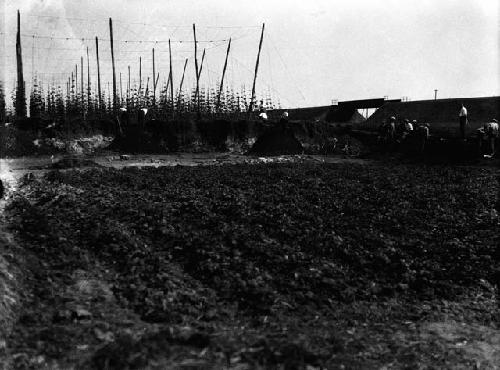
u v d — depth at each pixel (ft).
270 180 89.30
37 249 46.85
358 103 245.24
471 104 181.37
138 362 28.86
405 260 49.11
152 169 104.22
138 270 43.70
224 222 56.59
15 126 157.69
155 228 54.34
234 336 33.19
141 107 200.13
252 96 204.13
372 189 81.05
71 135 159.33
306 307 39.34
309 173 100.78
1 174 82.69
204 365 29.12
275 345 31.73
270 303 39.06
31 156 140.87
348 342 34.19
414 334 36.76
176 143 164.86
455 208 70.08
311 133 164.86
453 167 114.83
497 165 115.65
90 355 30.25
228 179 87.97
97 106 199.00
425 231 58.65
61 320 34.53
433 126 170.30
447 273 47.98
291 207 65.31
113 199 67.36
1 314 33.60
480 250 53.52
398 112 201.77
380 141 156.97
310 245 50.96
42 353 30.40
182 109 198.08
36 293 38.63
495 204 73.10
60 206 62.75
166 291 39.86
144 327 34.24
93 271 43.83
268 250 48.21
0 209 58.39
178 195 71.36
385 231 58.39
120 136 165.27
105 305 37.60
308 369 29.78
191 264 45.83
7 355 29.81
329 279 43.42
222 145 168.76
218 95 201.26
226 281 42.09
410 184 87.71
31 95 185.88
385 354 33.19
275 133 162.30
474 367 32.19
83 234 52.11
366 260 48.67
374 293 43.06
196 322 35.55
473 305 42.70
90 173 92.94
